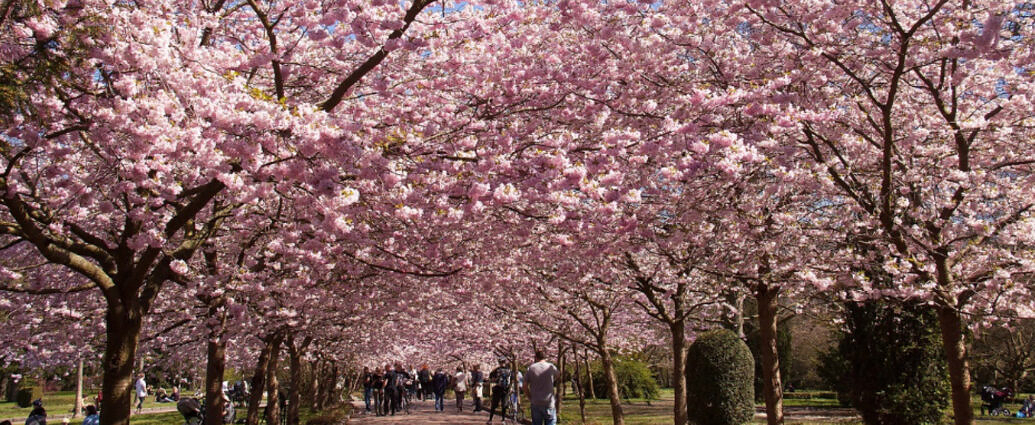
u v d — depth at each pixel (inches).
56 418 1063.6
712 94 276.4
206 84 226.1
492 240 389.4
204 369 813.2
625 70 304.0
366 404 967.0
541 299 595.2
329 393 1267.2
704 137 287.1
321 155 242.4
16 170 234.7
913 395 422.3
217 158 226.4
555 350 907.4
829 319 557.3
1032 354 1042.1
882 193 293.3
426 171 294.2
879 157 332.5
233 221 373.7
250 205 342.0
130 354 262.1
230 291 374.6
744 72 316.2
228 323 393.4
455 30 296.7
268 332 458.0
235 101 222.7
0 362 575.5
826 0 281.6
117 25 216.8
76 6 218.4
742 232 353.4
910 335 428.5
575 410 983.6
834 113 281.7
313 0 269.0
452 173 299.7
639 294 577.9
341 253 341.7
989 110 335.0
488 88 311.1
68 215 265.3
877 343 438.0
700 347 547.2
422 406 1087.0
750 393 536.7
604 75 309.1
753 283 416.5
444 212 288.5
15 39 212.2
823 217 378.0
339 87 266.7
